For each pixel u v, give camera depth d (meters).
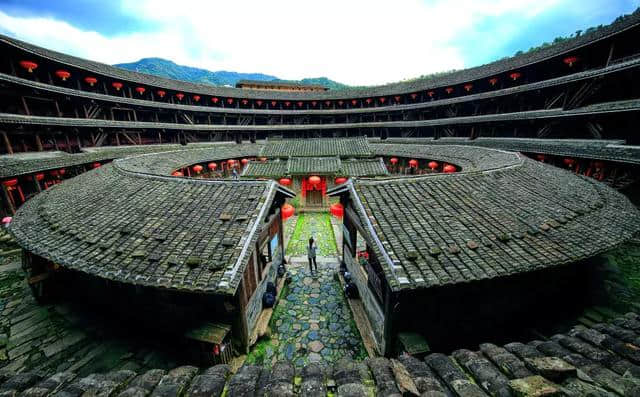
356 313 9.68
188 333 7.27
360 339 8.87
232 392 3.00
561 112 19.72
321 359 8.12
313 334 9.09
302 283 12.09
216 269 6.43
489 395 2.95
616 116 17.61
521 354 3.48
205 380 3.20
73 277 9.83
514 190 9.49
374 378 3.26
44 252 7.64
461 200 8.62
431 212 7.88
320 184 22.45
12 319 9.38
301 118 44.38
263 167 23.06
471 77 29.34
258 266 9.51
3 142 19.00
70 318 9.41
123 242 7.55
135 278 6.41
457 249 6.50
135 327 8.91
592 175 18.02
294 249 15.76
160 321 8.38
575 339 3.79
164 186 10.29
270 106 44.91
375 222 7.38
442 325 7.13
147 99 32.38
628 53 17.88
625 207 9.43
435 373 3.43
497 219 7.76
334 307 10.43
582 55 20.31
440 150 24.89
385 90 40.44
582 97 19.22
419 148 27.75
